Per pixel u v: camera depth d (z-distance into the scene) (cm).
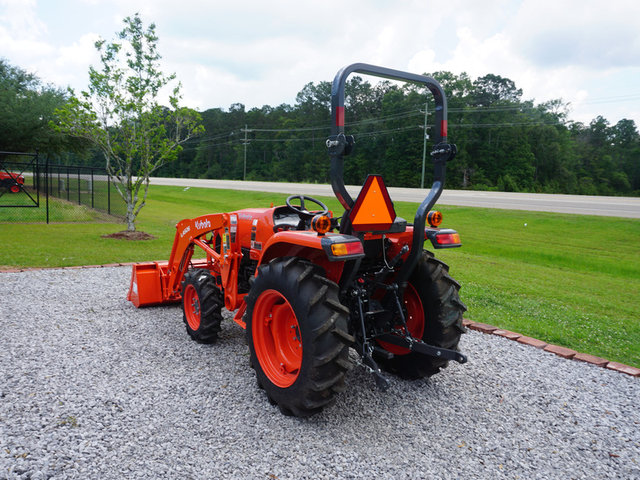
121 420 285
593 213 1873
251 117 10162
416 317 349
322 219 263
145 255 891
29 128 2491
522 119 7025
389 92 6262
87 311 520
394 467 249
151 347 417
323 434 280
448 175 6438
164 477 230
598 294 714
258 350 323
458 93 6825
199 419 291
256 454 255
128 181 1134
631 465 262
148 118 1088
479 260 995
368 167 5994
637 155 7669
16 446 249
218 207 2377
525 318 553
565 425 306
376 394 341
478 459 262
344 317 282
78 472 230
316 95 8131
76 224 1362
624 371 396
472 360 415
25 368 356
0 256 810
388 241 335
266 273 308
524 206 2164
